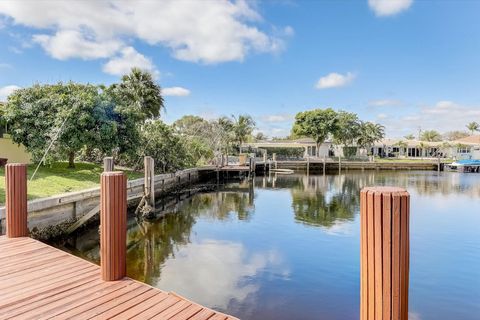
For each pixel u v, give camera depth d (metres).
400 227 1.64
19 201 5.35
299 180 26.33
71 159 15.12
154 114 28.66
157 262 6.97
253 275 6.27
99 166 16.70
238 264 6.89
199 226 10.45
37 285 3.51
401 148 54.66
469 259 7.35
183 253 7.62
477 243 8.60
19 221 5.34
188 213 12.65
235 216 12.12
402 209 1.65
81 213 8.81
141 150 16.30
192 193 18.56
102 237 3.64
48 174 12.53
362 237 1.79
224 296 5.33
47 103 13.41
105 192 3.57
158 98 28.70
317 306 5.02
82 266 4.12
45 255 4.52
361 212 1.80
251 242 8.60
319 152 49.22
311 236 9.22
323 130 43.50
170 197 16.83
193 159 24.75
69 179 11.94
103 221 3.62
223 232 9.67
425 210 13.30
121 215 3.70
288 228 10.18
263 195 17.77
